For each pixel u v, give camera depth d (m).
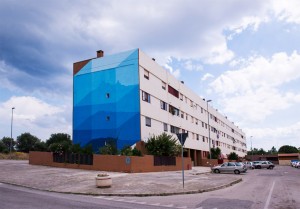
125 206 11.89
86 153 31.78
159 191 16.69
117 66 39.06
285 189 18.97
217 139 80.62
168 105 47.03
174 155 38.28
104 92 39.34
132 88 37.62
